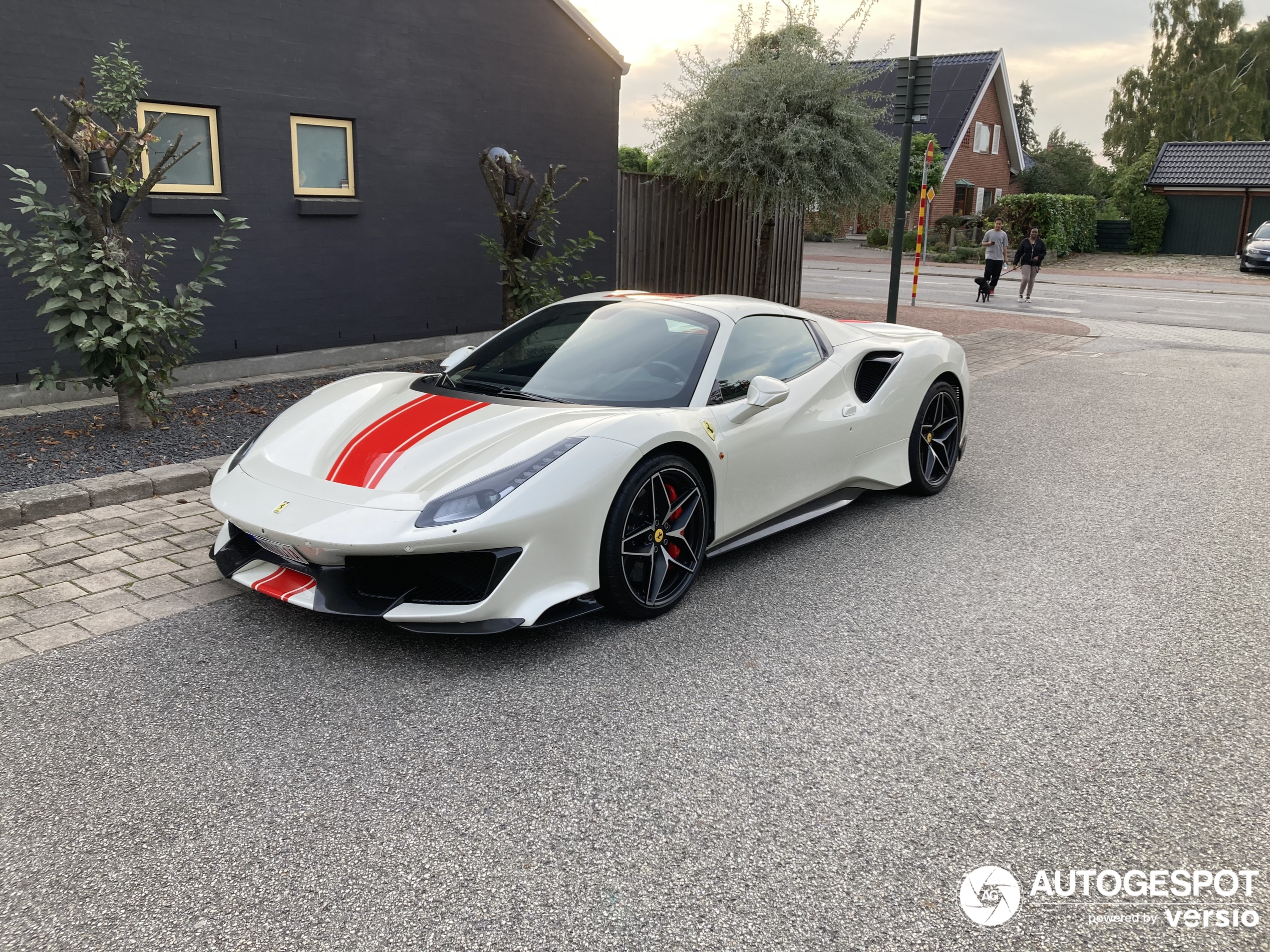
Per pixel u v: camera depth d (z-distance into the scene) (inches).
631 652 124.9
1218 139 2028.8
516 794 92.4
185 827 86.5
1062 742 104.1
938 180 1299.2
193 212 274.1
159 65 262.1
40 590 139.5
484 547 113.0
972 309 634.2
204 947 71.8
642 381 145.5
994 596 146.9
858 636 131.3
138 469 191.6
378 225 326.6
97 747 99.5
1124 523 185.9
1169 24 2073.1
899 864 83.1
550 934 73.8
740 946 72.9
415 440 129.0
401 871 81.0
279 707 108.1
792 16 447.5
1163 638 132.3
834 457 169.0
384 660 120.3
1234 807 92.6
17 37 234.8
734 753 100.6
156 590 140.3
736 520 148.6
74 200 204.4
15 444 208.4
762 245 491.8
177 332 223.0
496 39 350.3
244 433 223.3
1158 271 1128.2
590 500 120.3
